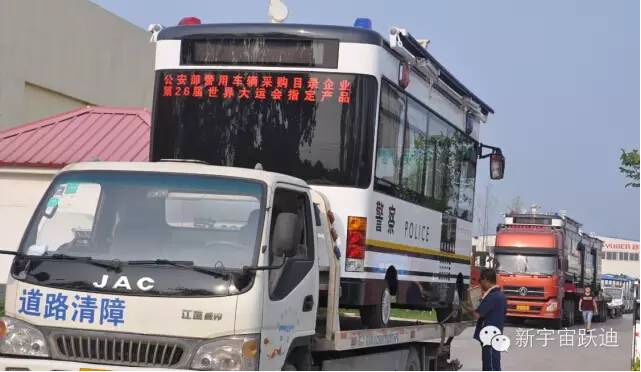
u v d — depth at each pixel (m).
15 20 27.25
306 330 7.70
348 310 9.84
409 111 10.57
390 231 9.98
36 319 6.86
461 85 12.84
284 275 7.28
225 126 9.45
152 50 35.12
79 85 30.53
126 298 6.73
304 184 7.84
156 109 9.71
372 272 9.40
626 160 23.70
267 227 7.00
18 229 25.27
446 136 12.47
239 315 6.64
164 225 7.07
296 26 9.33
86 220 7.18
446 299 12.73
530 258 35.69
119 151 25.22
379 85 9.32
